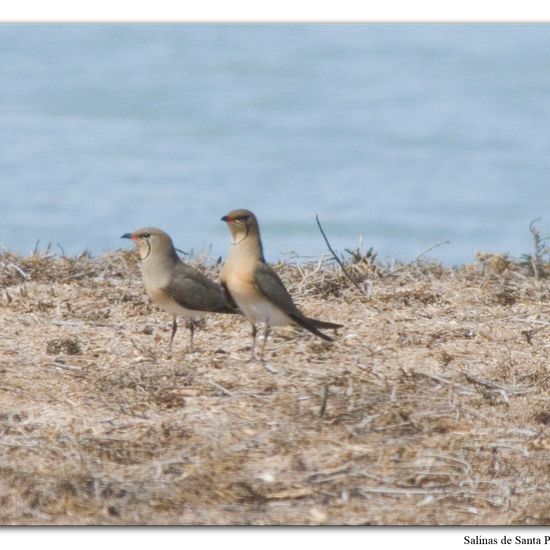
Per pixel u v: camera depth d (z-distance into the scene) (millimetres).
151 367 13617
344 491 11000
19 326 14992
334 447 11734
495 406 12820
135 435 11859
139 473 11164
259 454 11570
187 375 13336
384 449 11727
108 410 12406
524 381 13578
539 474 11422
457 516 10680
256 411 12438
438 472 11367
